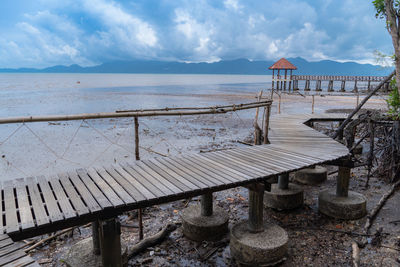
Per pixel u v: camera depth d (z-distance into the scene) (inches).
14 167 414.3
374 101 1227.2
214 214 248.5
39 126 698.2
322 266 192.9
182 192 163.0
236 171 199.5
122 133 633.0
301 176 349.7
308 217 263.3
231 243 207.9
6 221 132.6
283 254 197.3
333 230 235.5
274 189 286.2
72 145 526.9
